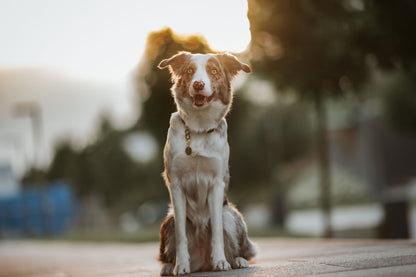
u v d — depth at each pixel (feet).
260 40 35.06
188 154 14.70
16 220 152.66
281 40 34.14
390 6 29.91
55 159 207.21
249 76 38.45
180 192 15.07
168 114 49.98
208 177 15.05
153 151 91.97
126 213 163.22
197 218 15.53
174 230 15.70
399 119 75.41
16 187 173.99
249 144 94.48
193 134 14.83
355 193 114.93
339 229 53.62
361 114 112.06
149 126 53.62
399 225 49.96
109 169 152.15
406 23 30.14
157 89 48.62
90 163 170.09
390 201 50.83
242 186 96.84
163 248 16.01
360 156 117.91
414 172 106.52
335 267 12.64
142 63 45.80
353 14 32.53
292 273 12.10
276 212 94.07
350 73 36.40
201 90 14.19
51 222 151.33
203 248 15.80
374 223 52.85
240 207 109.40
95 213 173.47
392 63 33.19
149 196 115.65
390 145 108.68
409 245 19.01
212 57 15.16
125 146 149.07
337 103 45.65
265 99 74.69
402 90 68.49
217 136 14.93
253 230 69.10
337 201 113.80
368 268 12.00
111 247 56.80
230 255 15.52
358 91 38.32
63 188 155.22
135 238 72.74
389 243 21.52
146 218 153.79
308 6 32.24
